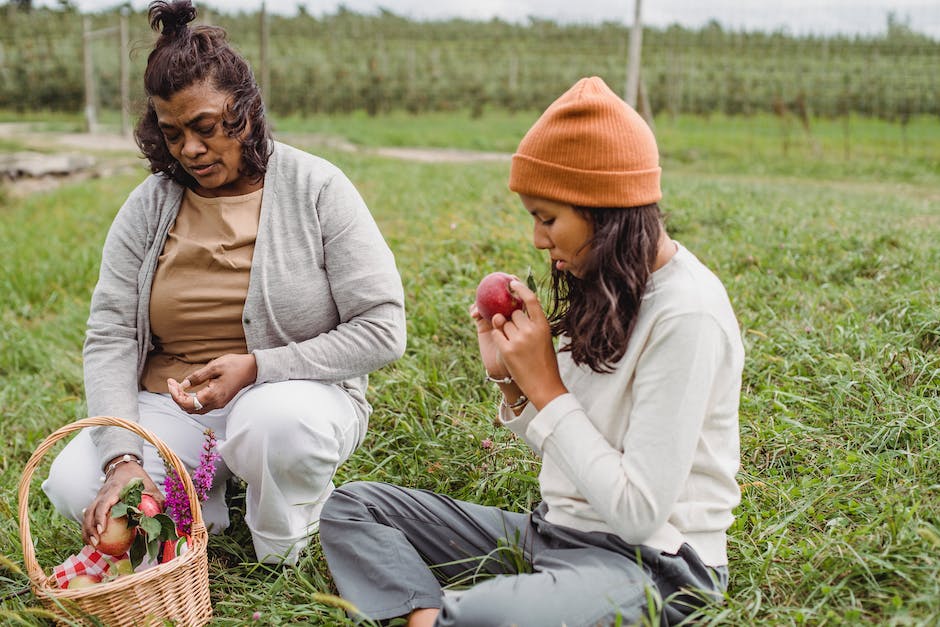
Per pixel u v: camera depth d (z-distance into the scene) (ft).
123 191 33.37
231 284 8.73
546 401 6.88
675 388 6.46
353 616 7.32
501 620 6.34
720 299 6.66
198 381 8.30
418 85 81.71
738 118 66.95
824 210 24.25
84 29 64.28
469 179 33.12
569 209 6.59
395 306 8.98
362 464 10.71
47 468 11.59
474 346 13.55
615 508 6.50
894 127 60.03
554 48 88.33
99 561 7.76
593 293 6.72
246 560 8.89
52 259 22.24
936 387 10.82
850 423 10.31
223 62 8.24
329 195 8.93
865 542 7.88
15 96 79.46
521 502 9.43
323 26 106.63
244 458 8.39
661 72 76.54
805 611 7.08
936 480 8.91
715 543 6.98
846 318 13.47
